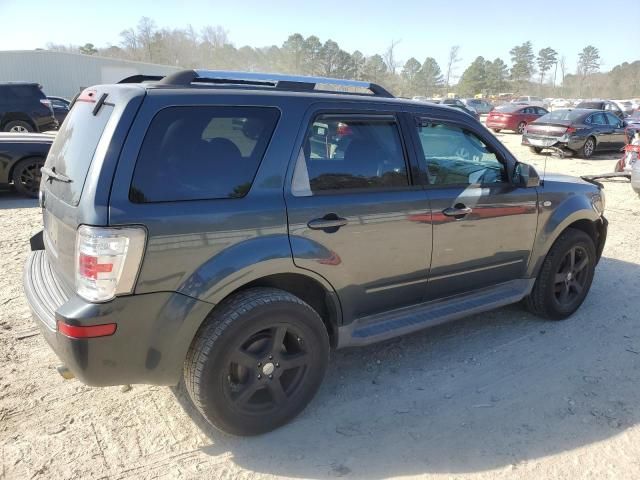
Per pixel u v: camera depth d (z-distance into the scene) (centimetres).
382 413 324
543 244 423
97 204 240
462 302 393
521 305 494
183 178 261
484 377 367
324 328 310
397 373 370
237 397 284
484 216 377
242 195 277
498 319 462
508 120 2753
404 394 344
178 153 261
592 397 344
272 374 294
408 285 352
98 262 238
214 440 295
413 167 346
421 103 361
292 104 299
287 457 284
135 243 243
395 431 307
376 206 321
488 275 399
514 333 435
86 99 302
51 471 267
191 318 262
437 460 283
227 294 271
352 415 321
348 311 326
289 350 307
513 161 403
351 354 396
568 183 447
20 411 313
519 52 11600
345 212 308
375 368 376
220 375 274
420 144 351
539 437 303
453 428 310
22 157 903
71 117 314
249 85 309
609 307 493
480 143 387
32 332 409
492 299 404
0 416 307
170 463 276
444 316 372
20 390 334
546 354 400
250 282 294
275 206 284
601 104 2697
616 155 1866
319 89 336
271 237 281
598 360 393
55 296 278
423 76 11012
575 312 479
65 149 297
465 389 351
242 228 272
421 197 343
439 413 324
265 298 282
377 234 323
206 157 269
